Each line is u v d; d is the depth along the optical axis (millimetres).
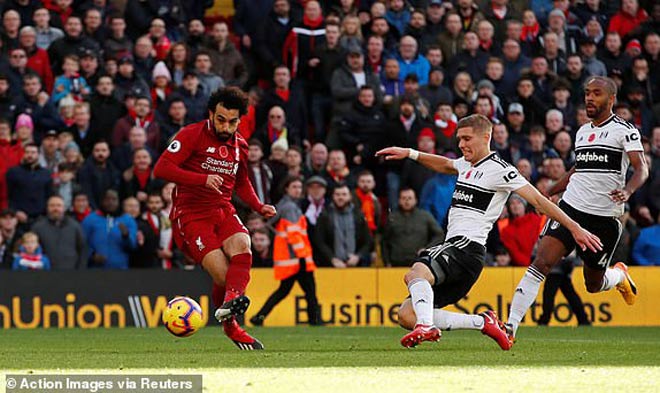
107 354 37281
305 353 36906
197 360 33688
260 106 71312
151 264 63656
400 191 63625
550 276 60562
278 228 60375
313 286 60812
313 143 72062
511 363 32281
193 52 70938
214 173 37688
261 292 63531
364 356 35188
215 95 37250
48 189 64312
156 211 63688
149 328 60094
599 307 64312
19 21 71188
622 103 74188
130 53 72062
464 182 36594
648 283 64375
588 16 80312
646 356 35656
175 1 75562
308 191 63875
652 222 68188
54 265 61938
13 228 62469
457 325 37125
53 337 50625
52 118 68125
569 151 70375
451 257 36094
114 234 62719
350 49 72812
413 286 35625
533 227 64125
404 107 68438
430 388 25094
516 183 35812
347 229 63031
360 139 69250
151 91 70000
